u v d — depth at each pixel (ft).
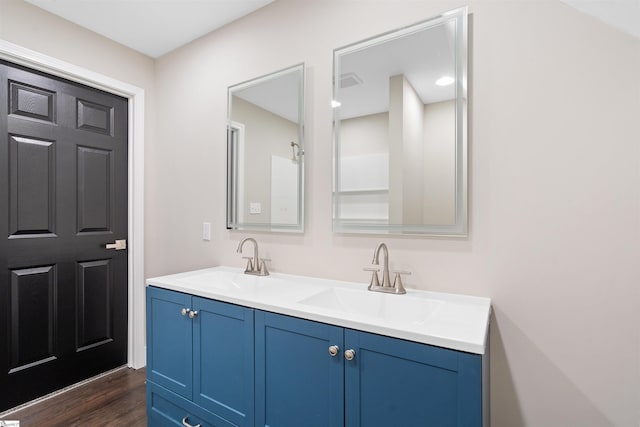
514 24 4.08
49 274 6.52
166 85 7.94
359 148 5.11
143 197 7.97
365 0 5.12
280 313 3.87
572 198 3.76
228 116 6.73
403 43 4.77
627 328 3.51
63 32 6.54
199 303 4.69
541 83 3.92
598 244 3.64
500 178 4.15
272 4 6.14
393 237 4.87
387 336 3.17
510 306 4.09
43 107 6.40
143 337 7.95
